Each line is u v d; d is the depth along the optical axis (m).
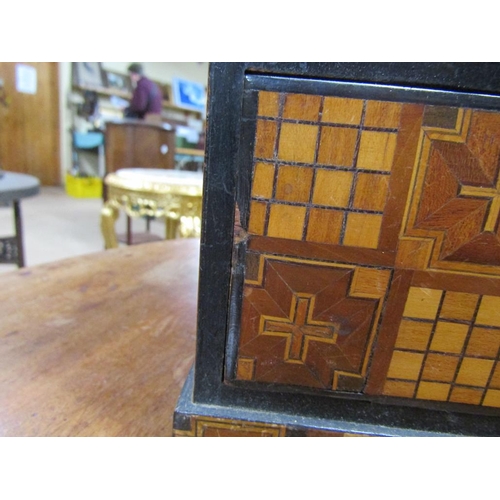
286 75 0.28
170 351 0.49
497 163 0.28
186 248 0.93
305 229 0.31
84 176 3.61
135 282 0.71
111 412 0.38
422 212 0.29
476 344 0.33
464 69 0.27
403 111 0.28
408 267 0.31
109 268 0.77
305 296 0.32
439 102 0.27
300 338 0.33
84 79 3.75
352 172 0.29
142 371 0.45
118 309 0.60
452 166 0.28
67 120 3.83
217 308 0.33
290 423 0.35
